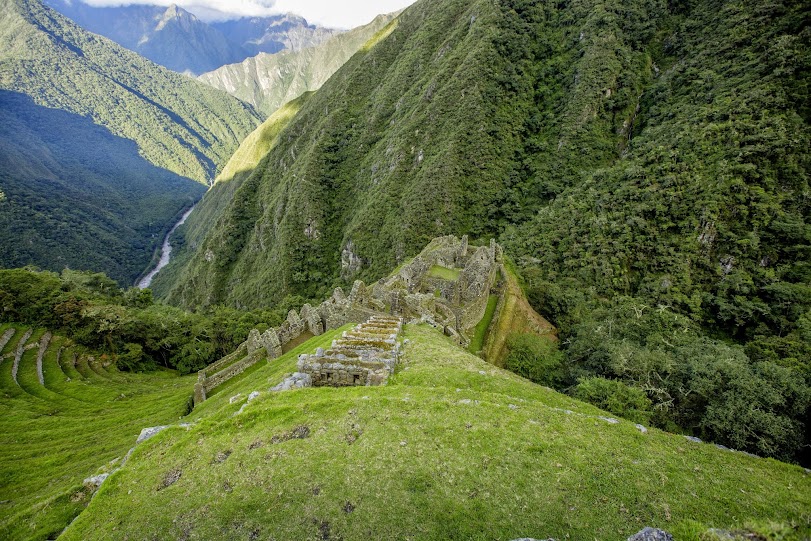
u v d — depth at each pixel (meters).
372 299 39.44
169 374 63.25
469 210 133.12
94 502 12.38
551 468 12.38
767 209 69.69
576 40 153.00
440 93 159.00
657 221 78.56
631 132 127.56
